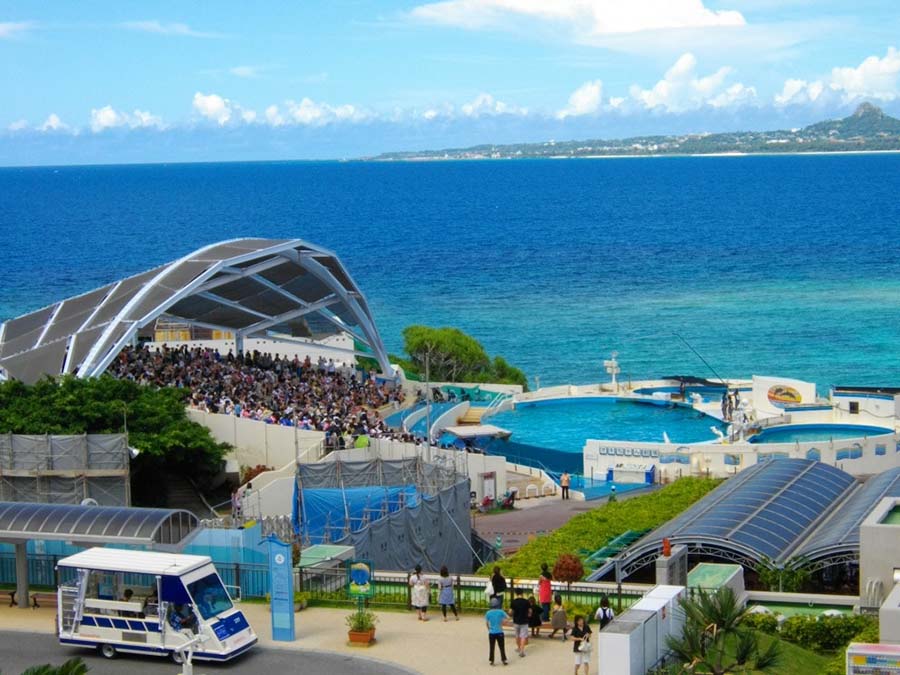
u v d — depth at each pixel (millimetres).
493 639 37031
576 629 35781
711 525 52719
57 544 47375
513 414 111500
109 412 68562
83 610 38594
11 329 93188
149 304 86500
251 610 43438
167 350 96500
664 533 52000
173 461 70438
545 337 194375
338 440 73500
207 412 74875
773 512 55562
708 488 69750
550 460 92438
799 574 47469
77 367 79688
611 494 77062
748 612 42312
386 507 59469
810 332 190125
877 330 190250
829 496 61281
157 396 73125
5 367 81625
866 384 153375
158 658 38281
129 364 87312
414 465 68062
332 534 58156
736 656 34188
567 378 164125
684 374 163875
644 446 84688
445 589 41938
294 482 65500
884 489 59094
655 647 35750
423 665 37312
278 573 39812
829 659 39688
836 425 98750
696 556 50469
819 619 41031
